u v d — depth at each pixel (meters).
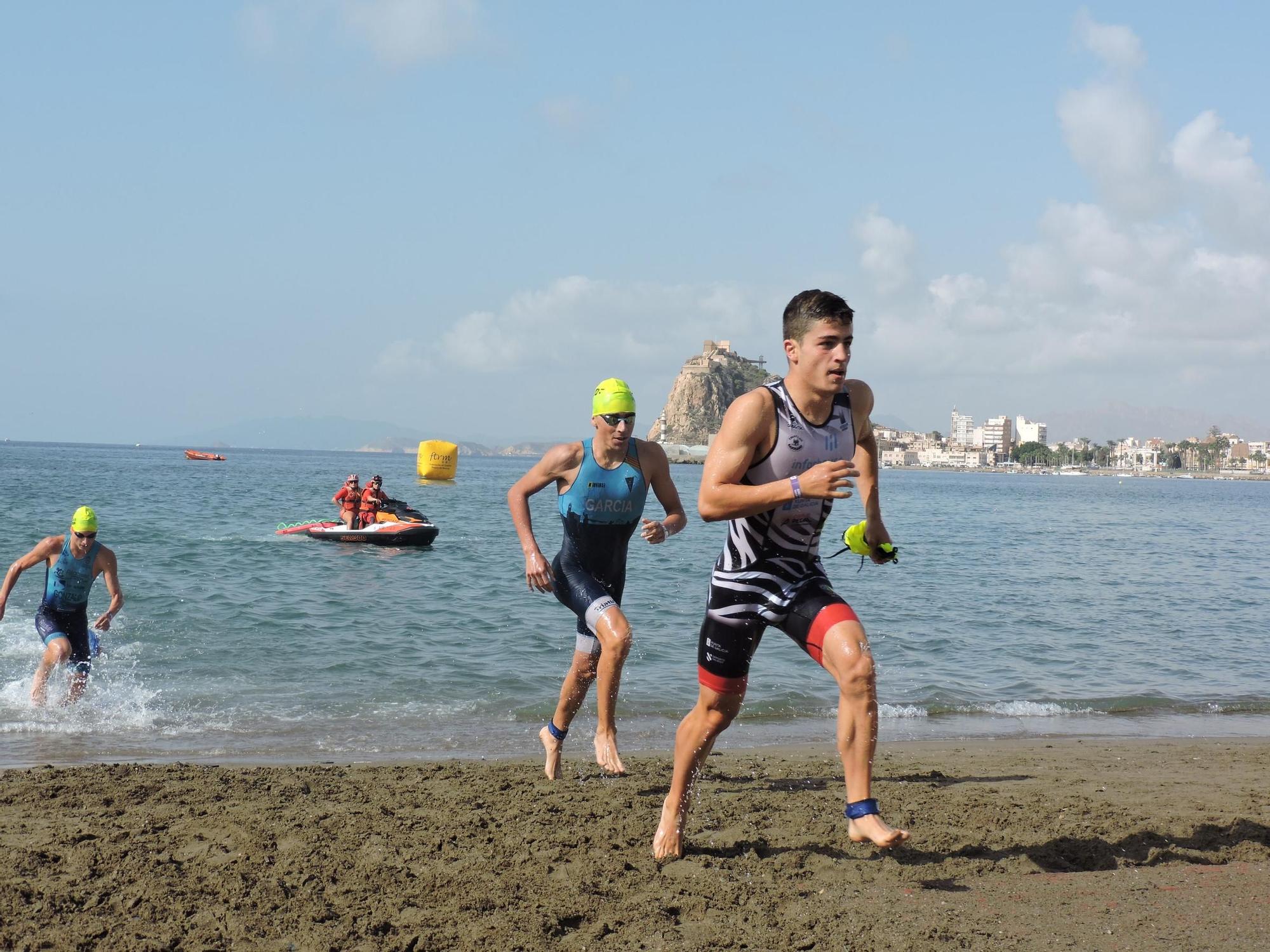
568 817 4.85
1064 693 9.91
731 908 3.64
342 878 3.95
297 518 29.52
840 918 3.53
